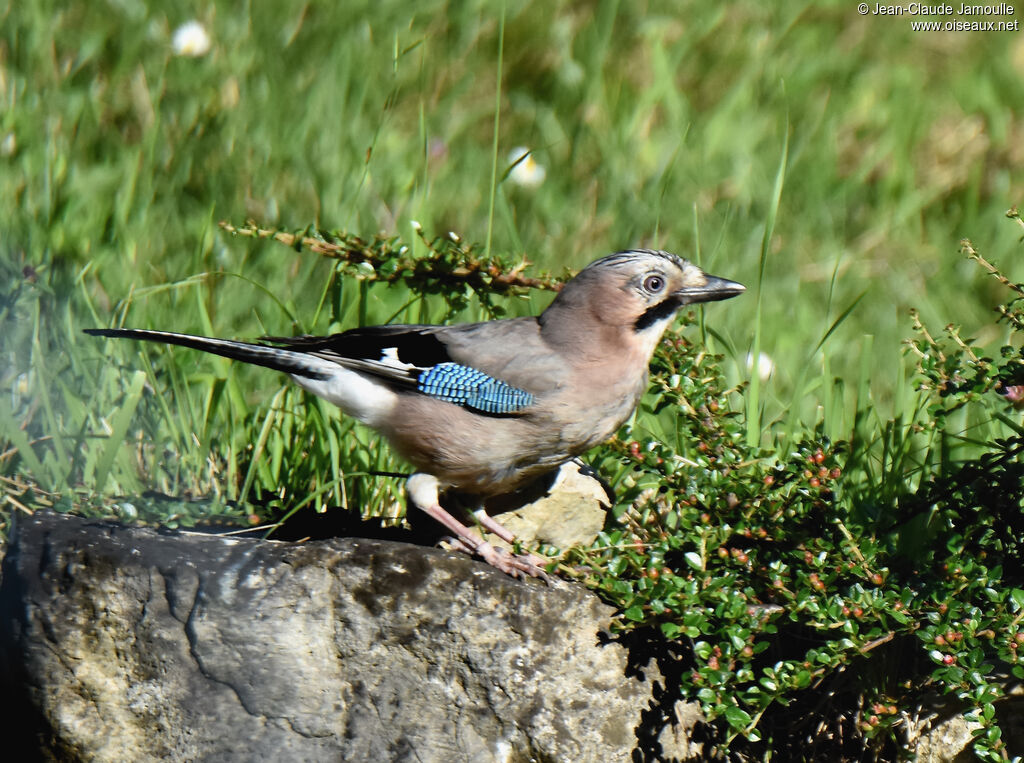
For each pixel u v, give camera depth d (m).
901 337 11.30
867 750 6.87
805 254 12.53
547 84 14.62
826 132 14.12
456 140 13.66
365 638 6.71
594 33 15.36
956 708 6.75
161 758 6.77
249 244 11.17
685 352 7.82
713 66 15.16
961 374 7.23
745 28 15.91
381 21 14.77
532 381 7.49
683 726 6.82
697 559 6.57
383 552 6.75
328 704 6.74
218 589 6.70
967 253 7.48
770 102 14.62
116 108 13.09
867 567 6.51
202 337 7.71
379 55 14.28
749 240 12.51
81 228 10.95
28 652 6.78
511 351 7.58
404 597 6.69
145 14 14.39
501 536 7.78
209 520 7.60
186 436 8.27
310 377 7.83
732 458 7.05
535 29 15.23
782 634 6.95
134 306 9.59
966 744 6.68
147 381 8.56
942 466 7.96
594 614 6.71
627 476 8.51
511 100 14.37
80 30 14.16
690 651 6.79
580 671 6.68
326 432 8.41
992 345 11.20
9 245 10.15
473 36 15.00
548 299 11.08
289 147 12.57
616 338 7.57
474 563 6.81
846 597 6.45
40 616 6.77
